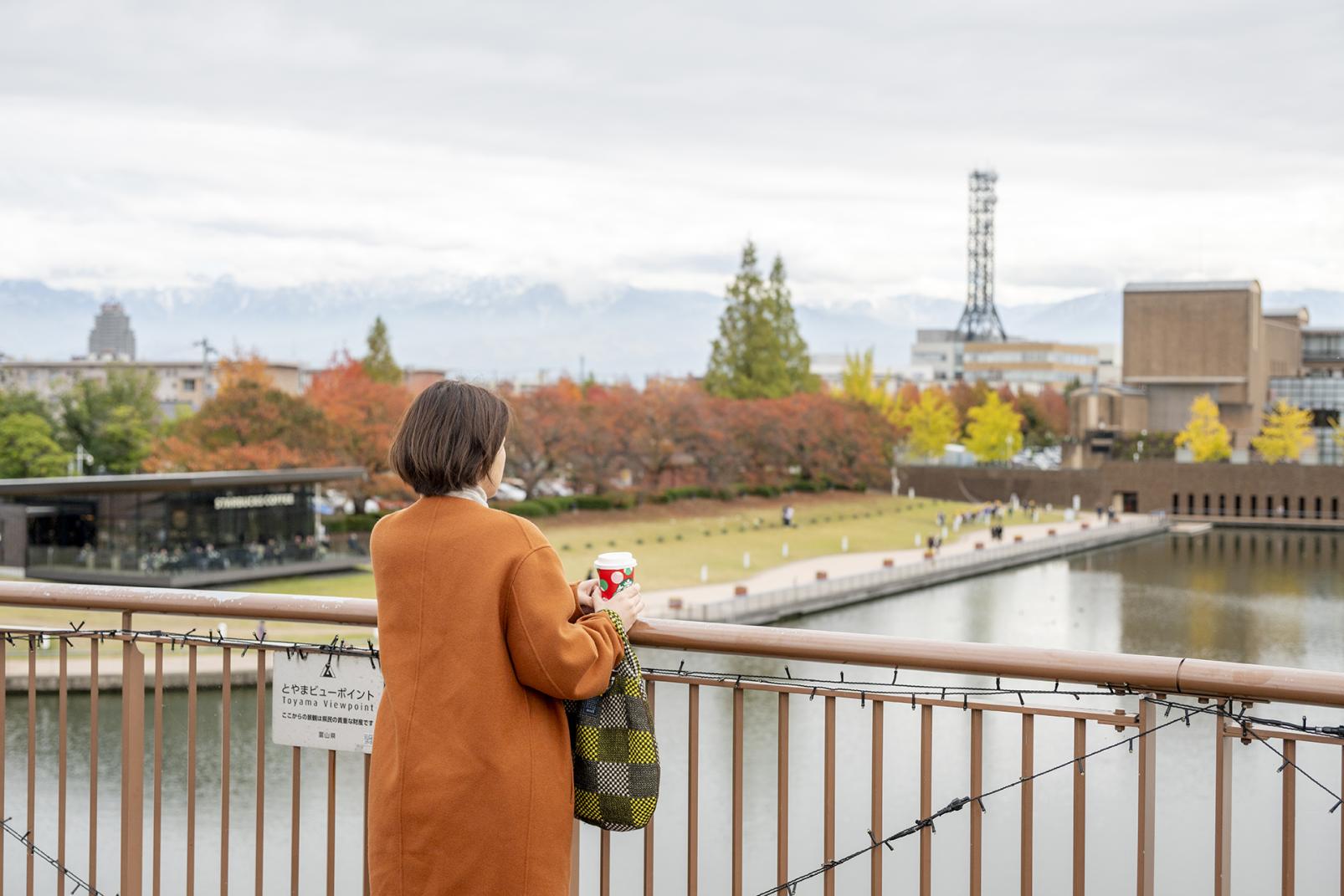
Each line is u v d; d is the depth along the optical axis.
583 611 3.33
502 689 3.00
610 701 3.11
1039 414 138.50
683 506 81.88
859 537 76.88
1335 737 2.95
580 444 73.31
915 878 19.89
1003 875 19.98
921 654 3.20
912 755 26.38
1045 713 3.18
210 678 25.47
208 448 57.72
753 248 100.50
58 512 45.41
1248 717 3.03
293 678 3.90
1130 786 23.81
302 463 57.47
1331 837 21.39
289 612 3.87
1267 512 102.88
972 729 3.25
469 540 3.04
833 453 91.75
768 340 100.06
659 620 3.44
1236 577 68.56
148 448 73.75
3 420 70.88
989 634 49.47
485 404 3.12
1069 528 90.00
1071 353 177.12
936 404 123.56
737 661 31.25
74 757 22.75
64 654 4.30
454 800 2.96
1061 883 19.59
